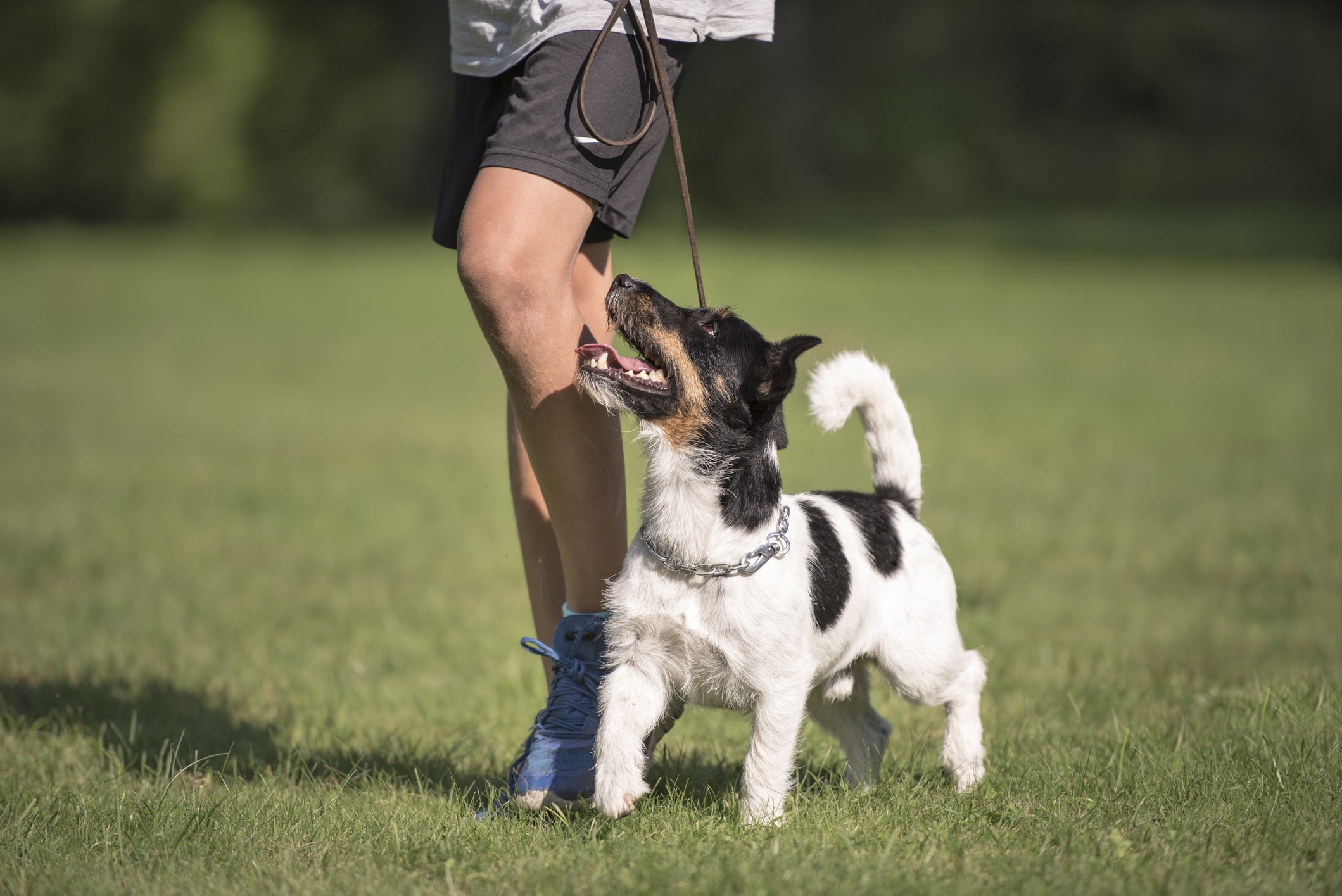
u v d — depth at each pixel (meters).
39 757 5.69
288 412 17.70
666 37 4.89
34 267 35.94
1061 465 13.73
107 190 48.53
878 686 7.11
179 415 17.31
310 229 48.12
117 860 4.38
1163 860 4.32
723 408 4.83
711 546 4.76
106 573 9.73
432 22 53.50
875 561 5.40
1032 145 57.12
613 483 5.02
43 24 46.88
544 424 4.86
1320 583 9.02
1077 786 5.14
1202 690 6.74
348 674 7.48
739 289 30.75
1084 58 57.22
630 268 34.47
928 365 21.16
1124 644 7.83
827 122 55.28
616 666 4.85
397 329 26.38
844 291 31.00
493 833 4.64
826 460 13.80
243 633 8.26
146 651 7.80
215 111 48.81
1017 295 30.88
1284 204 52.59
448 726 6.58
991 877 4.19
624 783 4.58
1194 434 15.41
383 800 5.09
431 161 53.53
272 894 4.04
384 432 16.33
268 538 11.05
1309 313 27.56
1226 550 10.00
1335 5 59.34
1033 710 6.52
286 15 51.84
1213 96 57.91
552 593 5.47
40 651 7.63
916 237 46.22
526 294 4.64
